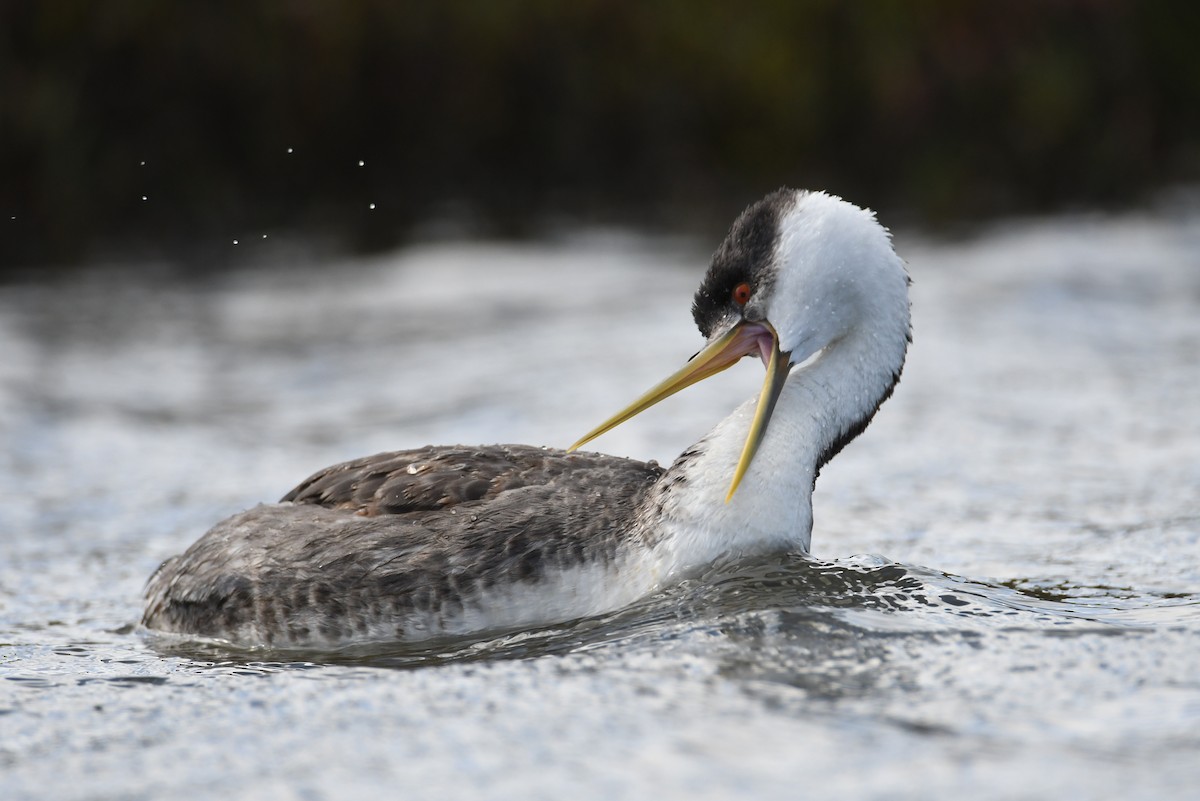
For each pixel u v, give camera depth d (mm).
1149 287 21719
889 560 9570
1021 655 7684
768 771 6262
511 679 7621
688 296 21953
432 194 31203
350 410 16844
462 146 31453
